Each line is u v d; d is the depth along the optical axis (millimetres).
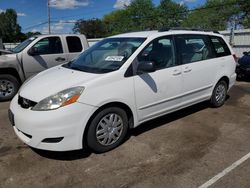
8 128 4902
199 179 3270
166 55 4598
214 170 3455
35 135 3469
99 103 3664
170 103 4684
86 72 4043
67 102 3469
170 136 4473
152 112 4426
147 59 4281
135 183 3205
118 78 3895
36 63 7438
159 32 4688
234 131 4691
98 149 3836
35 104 3574
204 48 5363
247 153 3893
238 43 16688
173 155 3844
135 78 4066
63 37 7973
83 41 8344
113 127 3936
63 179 3299
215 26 46188
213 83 5574
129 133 4578
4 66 6875
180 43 4863
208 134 4559
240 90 7906
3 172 3445
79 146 3621
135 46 4312
